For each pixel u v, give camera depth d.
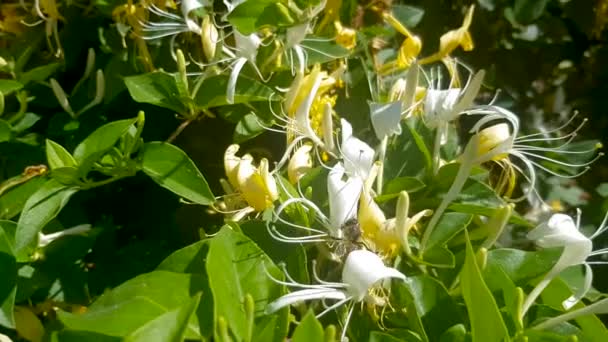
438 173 0.37
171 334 0.23
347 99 0.44
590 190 0.63
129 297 0.28
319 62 0.41
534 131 0.61
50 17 0.44
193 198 0.35
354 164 0.33
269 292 0.29
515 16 0.58
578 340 0.32
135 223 0.42
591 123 0.65
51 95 0.44
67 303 0.35
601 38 0.65
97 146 0.35
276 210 0.35
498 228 0.33
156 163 0.36
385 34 0.46
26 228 0.34
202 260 0.31
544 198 0.60
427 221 0.36
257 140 0.43
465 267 0.27
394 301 0.32
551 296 0.33
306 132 0.36
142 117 0.35
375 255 0.29
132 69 0.43
